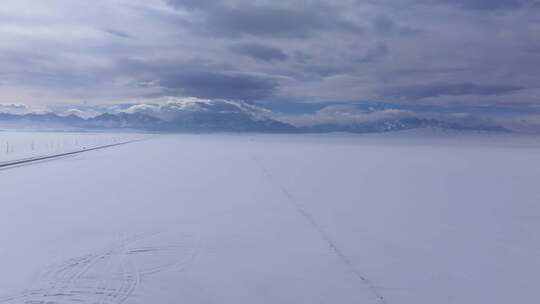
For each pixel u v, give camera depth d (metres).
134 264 9.44
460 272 8.96
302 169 33.34
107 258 9.87
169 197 18.80
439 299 7.55
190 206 16.61
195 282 8.36
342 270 9.05
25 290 7.93
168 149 66.50
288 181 25.19
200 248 10.73
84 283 8.28
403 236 11.95
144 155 49.69
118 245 10.95
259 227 13.05
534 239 11.70
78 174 27.72
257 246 10.93
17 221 13.69
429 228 12.98
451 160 45.41
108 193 19.80
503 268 9.23
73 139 121.56
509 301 7.48
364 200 18.28
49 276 8.65
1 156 44.28
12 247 10.72
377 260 9.75
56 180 24.50
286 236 11.94
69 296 7.66
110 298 7.57
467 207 16.64
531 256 10.11
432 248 10.77
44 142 92.38
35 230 12.50
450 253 10.32
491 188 22.25
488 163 40.97
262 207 16.47
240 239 11.60
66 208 15.96
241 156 50.50
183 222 13.70
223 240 11.49
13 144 78.31
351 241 11.42
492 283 8.34
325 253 10.28
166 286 8.13
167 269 9.11
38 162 37.47
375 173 30.23
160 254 10.19
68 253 10.20
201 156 49.53
